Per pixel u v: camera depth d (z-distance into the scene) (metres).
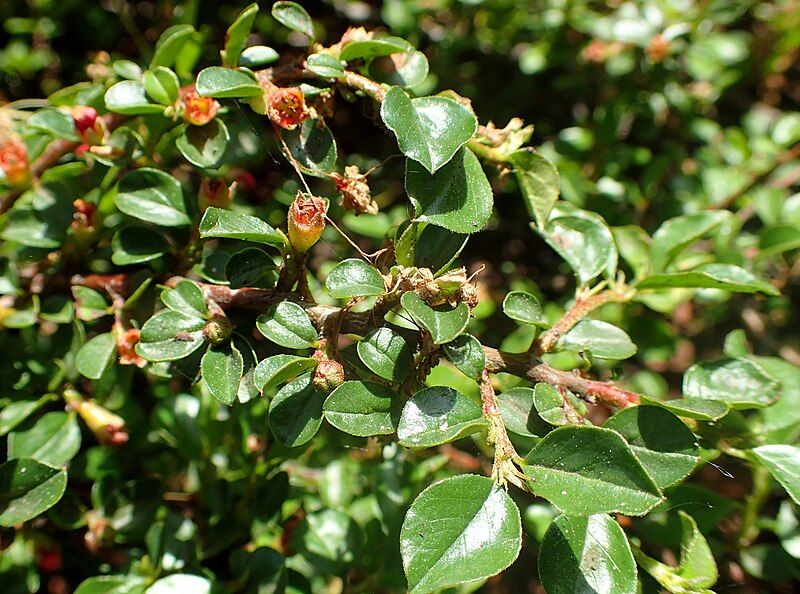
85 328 0.12
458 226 0.08
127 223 0.12
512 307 0.09
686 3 0.16
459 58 0.18
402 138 0.08
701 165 0.17
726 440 0.09
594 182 0.16
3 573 0.11
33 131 0.12
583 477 0.07
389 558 0.11
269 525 0.11
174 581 0.11
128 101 0.10
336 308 0.08
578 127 0.17
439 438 0.07
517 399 0.08
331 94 0.09
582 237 0.10
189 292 0.09
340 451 0.14
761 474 0.10
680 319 0.17
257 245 0.13
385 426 0.07
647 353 0.14
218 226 0.08
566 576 0.07
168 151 0.11
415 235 0.08
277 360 0.08
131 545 0.12
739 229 0.16
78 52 0.18
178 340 0.08
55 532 0.12
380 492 0.12
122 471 0.12
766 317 0.16
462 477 0.07
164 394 0.14
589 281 0.10
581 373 0.09
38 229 0.11
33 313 0.11
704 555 0.08
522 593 0.14
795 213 0.15
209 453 0.12
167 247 0.10
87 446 0.12
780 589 0.11
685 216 0.11
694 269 0.10
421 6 0.17
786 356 0.16
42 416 0.11
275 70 0.09
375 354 0.08
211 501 0.12
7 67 0.17
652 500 0.06
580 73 0.17
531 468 0.07
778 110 0.19
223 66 0.09
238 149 0.13
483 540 0.07
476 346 0.08
